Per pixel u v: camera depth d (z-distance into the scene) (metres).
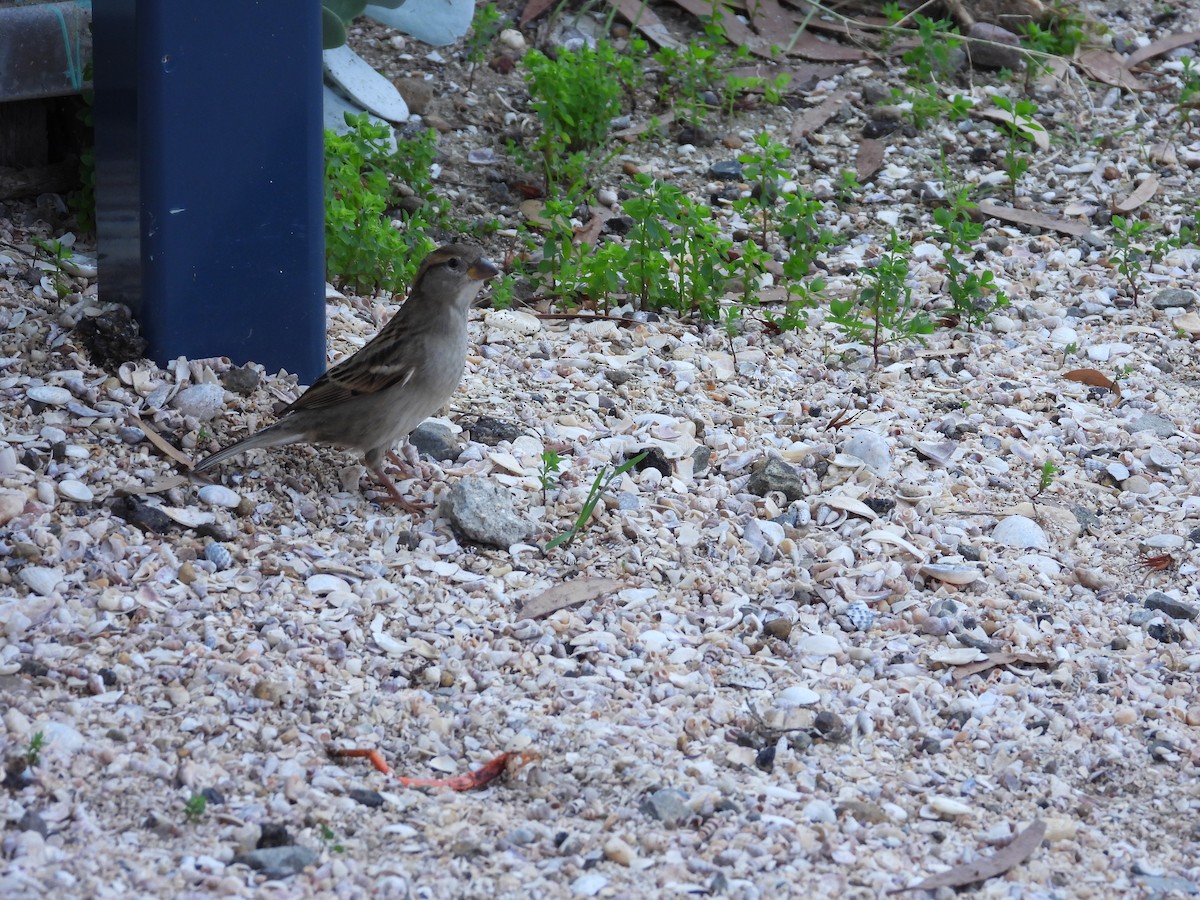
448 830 7.16
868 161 16.97
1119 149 17.52
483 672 8.52
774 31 19.34
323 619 8.77
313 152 10.84
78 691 7.92
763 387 12.43
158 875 6.59
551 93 15.93
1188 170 17.16
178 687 7.99
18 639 8.29
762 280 14.55
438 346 9.63
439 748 7.82
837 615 9.45
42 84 12.73
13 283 11.88
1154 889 7.08
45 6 12.59
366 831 7.10
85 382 10.65
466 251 9.49
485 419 11.25
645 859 7.04
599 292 13.65
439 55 17.97
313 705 8.02
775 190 15.86
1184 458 11.60
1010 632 9.26
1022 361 13.19
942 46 18.23
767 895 6.84
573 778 7.65
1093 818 7.73
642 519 10.18
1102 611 9.65
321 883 6.66
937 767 8.05
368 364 9.59
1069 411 12.25
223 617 8.66
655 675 8.63
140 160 10.41
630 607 9.27
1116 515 10.82
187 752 7.52
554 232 13.93
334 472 10.41
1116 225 14.38
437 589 9.23
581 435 11.21
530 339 12.95
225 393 10.73
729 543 10.02
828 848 7.24
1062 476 11.26
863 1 19.78
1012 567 10.03
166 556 9.12
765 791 7.66
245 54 10.36
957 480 11.06
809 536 10.27
